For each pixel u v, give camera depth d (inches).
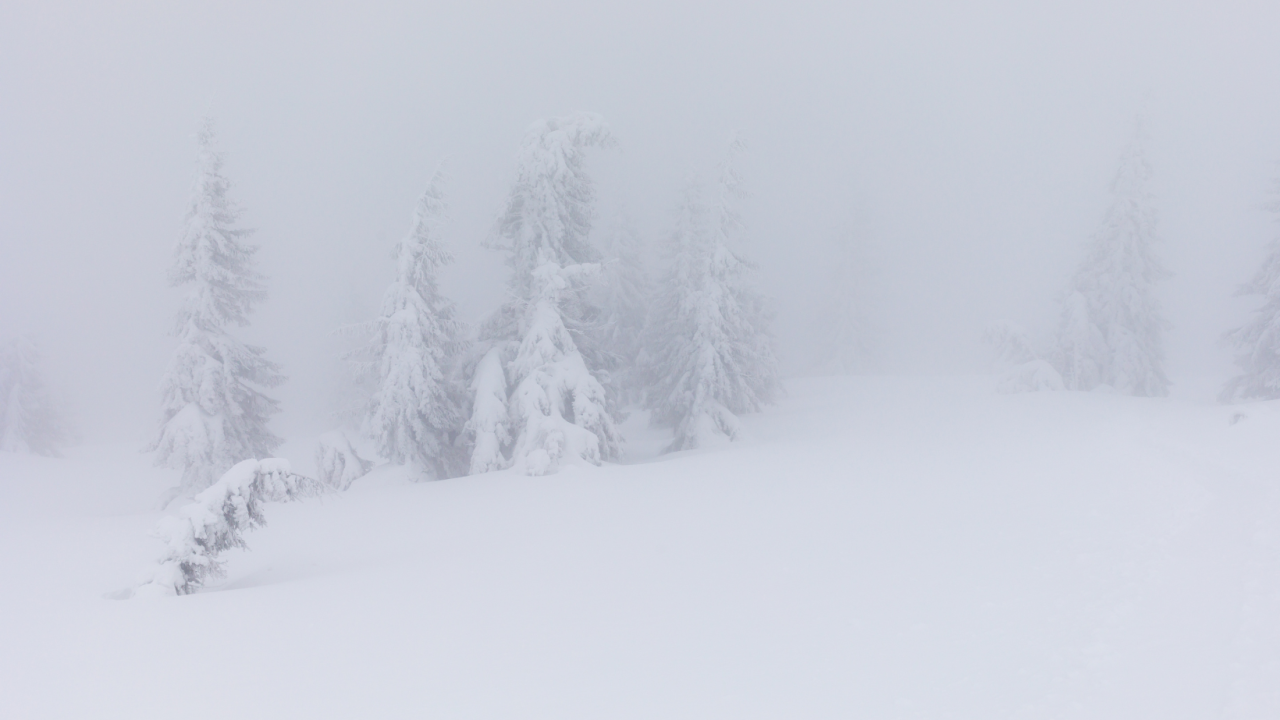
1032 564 338.0
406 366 847.1
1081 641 244.1
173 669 261.3
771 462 751.1
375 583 395.5
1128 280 1278.3
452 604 346.9
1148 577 295.6
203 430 851.4
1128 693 204.5
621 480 719.1
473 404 924.0
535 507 629.0
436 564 443.5
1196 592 271.6
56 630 309.6
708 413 1066.1
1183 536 343.6
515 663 263.4
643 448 1221.1
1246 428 562.6
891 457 716.0
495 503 658.8
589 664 259.6
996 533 404.8
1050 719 194.4
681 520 533.3
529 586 377.4
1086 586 297.1
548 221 911.7
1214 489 418.0
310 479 472.4
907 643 259.4
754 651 264.1
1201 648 225.8
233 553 547.2
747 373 1228.5
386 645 287.0
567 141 898.7
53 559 498.9
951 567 349.4
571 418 902.4
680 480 696.4
